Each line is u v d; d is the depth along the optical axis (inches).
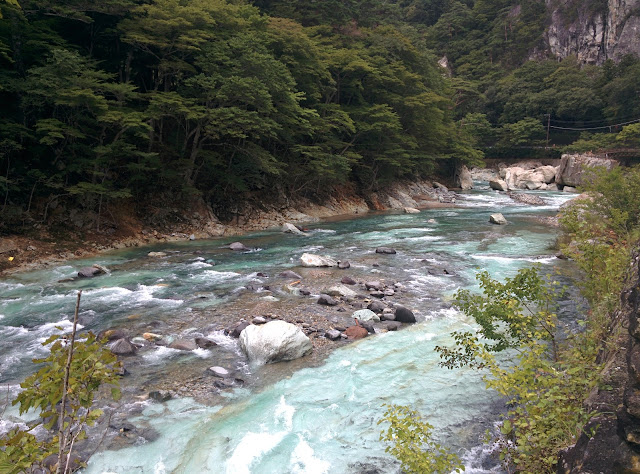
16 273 583.5
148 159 807.1
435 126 1627.7
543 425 185.6
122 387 290.8
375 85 1451.8
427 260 653.3
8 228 657.6
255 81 813.2
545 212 1219.2
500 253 700.7
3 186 632.4
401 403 276.5
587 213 465.1
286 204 1116.5
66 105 688.4
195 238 845.8
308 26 1584.6
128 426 246.7
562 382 188.5
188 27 864.3
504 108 3021.7
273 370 319.0
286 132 1051.9
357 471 216.5
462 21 4131.4
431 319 415.8
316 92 1208.8
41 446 123.5
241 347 351.6
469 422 256.7
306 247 767.7
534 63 3378.4
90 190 700.0
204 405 272.8
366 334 380.2
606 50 3437.5
